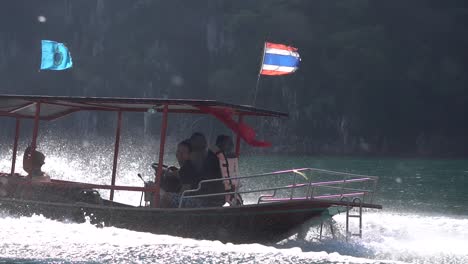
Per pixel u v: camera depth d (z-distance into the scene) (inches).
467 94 7258.9
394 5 7440.9
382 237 618.8
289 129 7175.2
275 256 474.3
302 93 7224.4
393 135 7244.1
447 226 713.6
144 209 577.3
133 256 461.4
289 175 2225.6
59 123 7249.0
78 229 557.9
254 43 7396.7
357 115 7190.0
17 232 532.4
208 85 7721.5
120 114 693.3
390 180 2009.1
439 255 526.3
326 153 7150.6
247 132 585.9
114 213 585.9
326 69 7224.4
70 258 444.8
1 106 673.6
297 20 7367.1
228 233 562.9
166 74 7869.1
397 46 7332.7
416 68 7258.9
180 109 637.3
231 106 581.6
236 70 7440.9
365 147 7214.6
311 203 546.6
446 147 7175.2
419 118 7229.3
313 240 578.2
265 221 555.5
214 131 7057.1
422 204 1115.9
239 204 601.6
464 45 7352.4
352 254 521.7
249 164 3570.4
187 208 563.5
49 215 611.2
